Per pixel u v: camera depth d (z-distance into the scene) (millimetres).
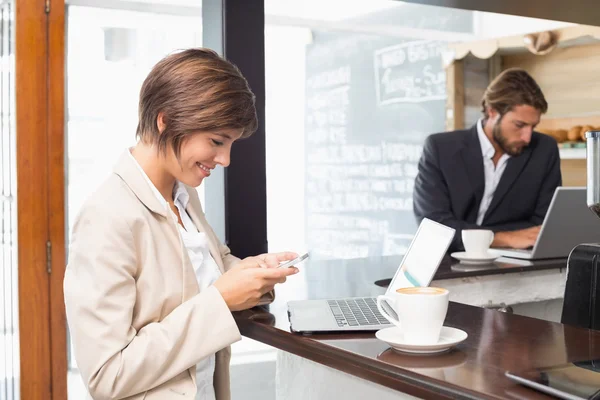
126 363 1080
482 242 2029
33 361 2123
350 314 1251
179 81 1163
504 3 2004
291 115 5539
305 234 5645
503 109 2770
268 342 1209
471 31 4859
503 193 2850
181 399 1153
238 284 1192
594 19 2254
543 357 958
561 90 4164
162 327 1124
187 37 4578
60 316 2148
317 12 4574
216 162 1227
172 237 1213
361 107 5324
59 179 2152
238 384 1907
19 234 2107
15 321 2148
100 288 1091
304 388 1253
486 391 798
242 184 1677
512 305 2039
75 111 4238
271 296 1429
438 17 4832
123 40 4359
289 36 5297
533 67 4359
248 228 1687
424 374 875
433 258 1284
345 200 5410
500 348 1016
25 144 2109
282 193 5531
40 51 2121
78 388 3139
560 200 2008
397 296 998
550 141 2939
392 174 5117
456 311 1320
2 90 2215
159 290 1176
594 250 1306
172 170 1230
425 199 2859
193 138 1187
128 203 1164
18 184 2107
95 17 4160
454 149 2869
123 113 4371
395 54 5109
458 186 2844
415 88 4984
